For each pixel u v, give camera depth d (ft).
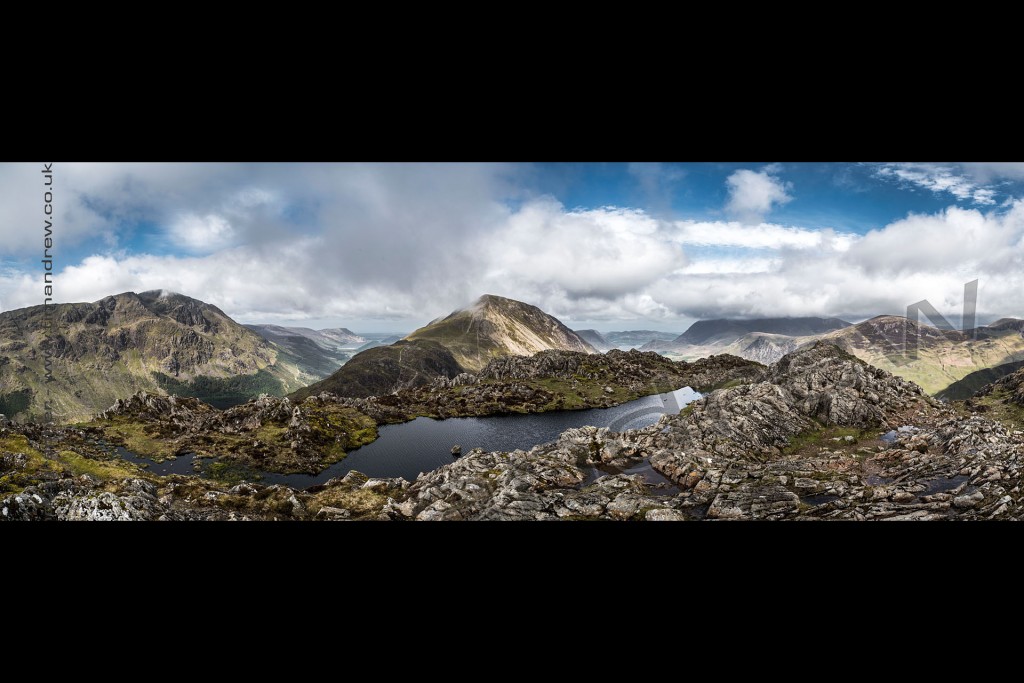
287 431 420.36
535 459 181.88
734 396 257.75
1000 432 172.55
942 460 154.20
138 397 439.63
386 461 387.34
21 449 221.87
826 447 198.49
